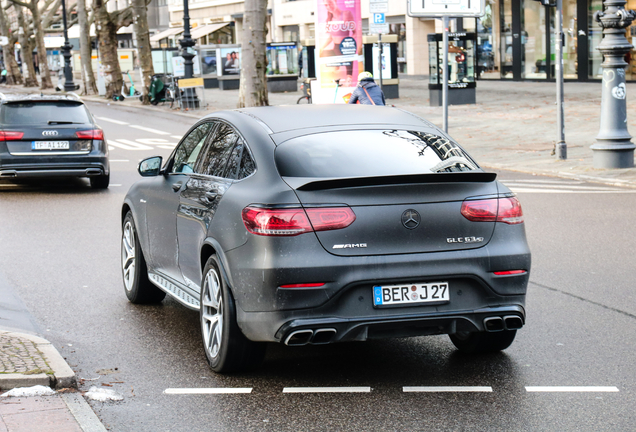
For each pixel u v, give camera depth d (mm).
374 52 32344
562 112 16188
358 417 4438
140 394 4836
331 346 5859
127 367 5348
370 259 4680
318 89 25672
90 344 5863
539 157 16766
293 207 4676
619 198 12156
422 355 5602
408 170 5105
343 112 5812
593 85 34406
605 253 8633
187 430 4281
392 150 5297
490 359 5453
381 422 4359
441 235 4805
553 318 6371
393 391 4855
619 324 6156
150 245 6586
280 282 4609
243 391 4883
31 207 12633
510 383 4957
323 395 4805
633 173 14227
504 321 4902
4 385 4645
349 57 25094
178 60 34844
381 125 5605
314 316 4648
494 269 4875
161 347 5793
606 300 6844
